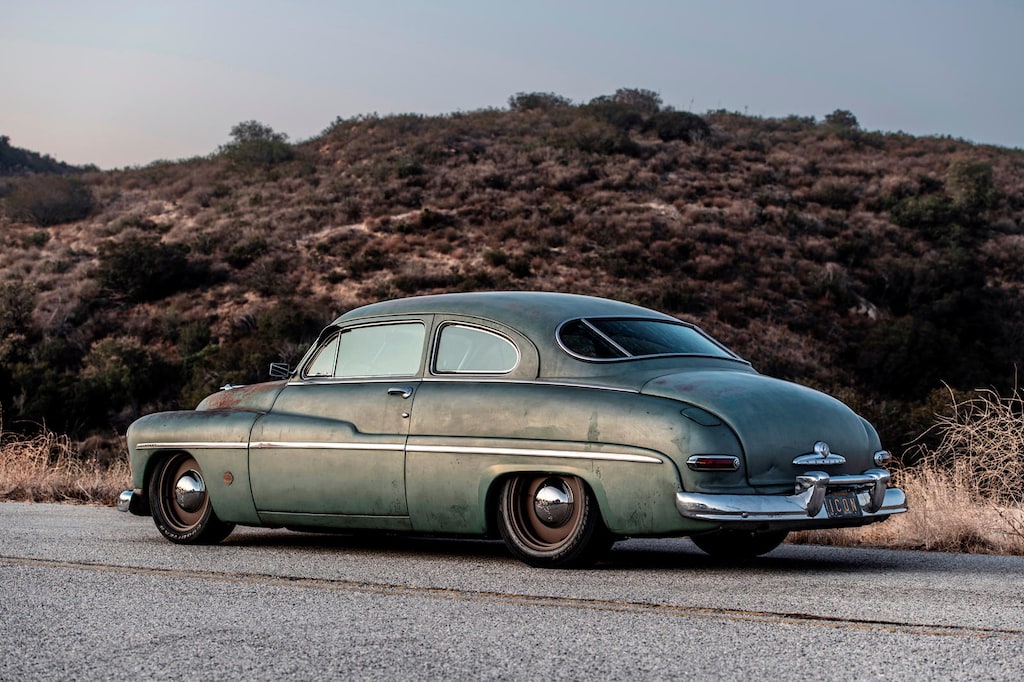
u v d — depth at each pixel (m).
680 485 5.48
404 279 45.03
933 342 39.03
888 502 6.05
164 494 7.39
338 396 6.75
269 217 55.09
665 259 46.34
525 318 6.33
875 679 3.45
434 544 7.31
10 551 6.57
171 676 3.59
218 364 36.50
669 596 4.95
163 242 52.78
